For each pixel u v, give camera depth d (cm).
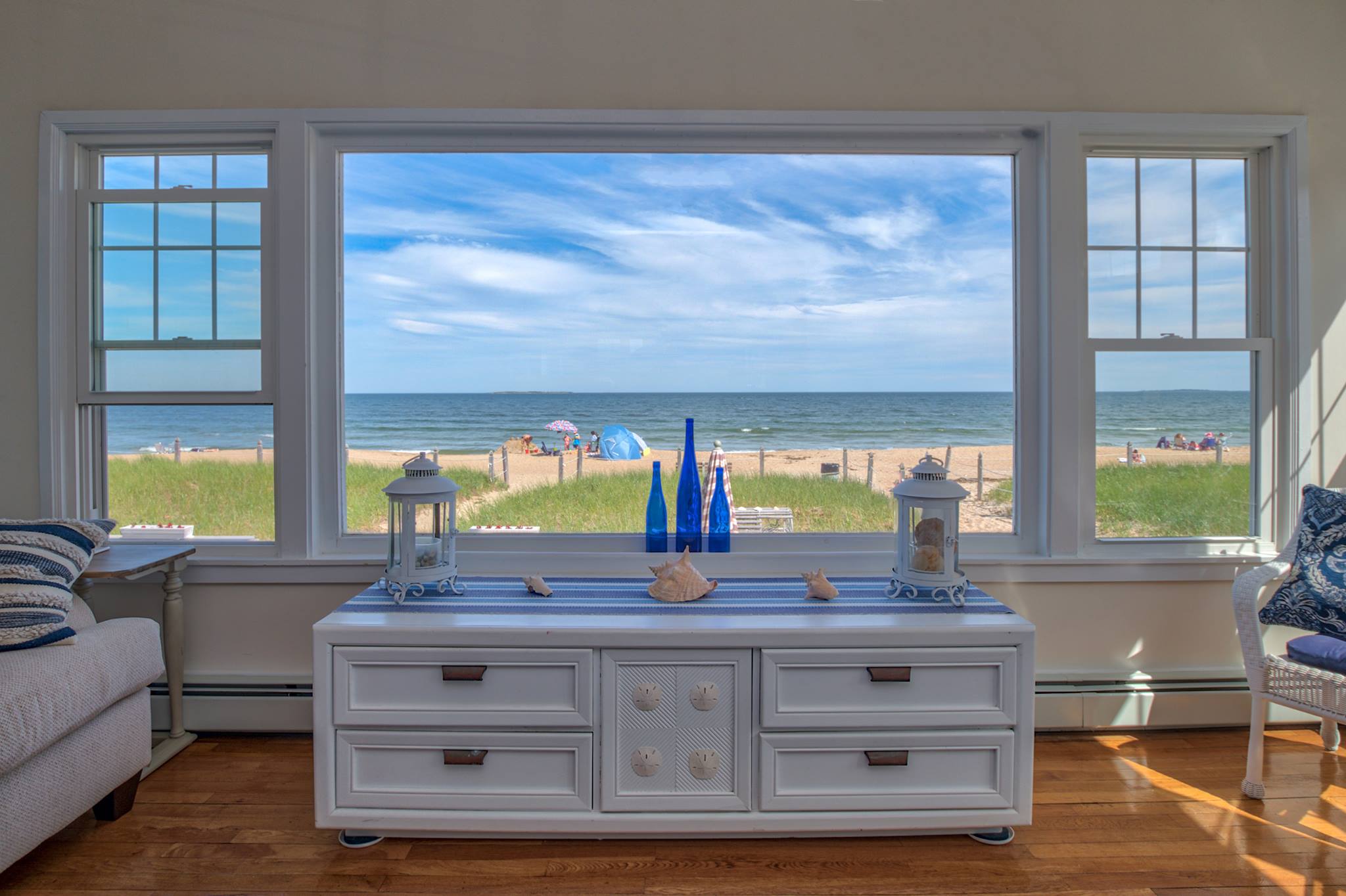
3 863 139
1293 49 231
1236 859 164
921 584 191
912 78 229
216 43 224
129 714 176
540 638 167
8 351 225
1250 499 241
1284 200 235
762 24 227
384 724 167
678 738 169
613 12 226
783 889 155
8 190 224
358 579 228
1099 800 190
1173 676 232
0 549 168
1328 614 185
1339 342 235
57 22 223
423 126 225
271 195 229
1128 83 230
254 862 163
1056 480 231
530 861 165
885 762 168
